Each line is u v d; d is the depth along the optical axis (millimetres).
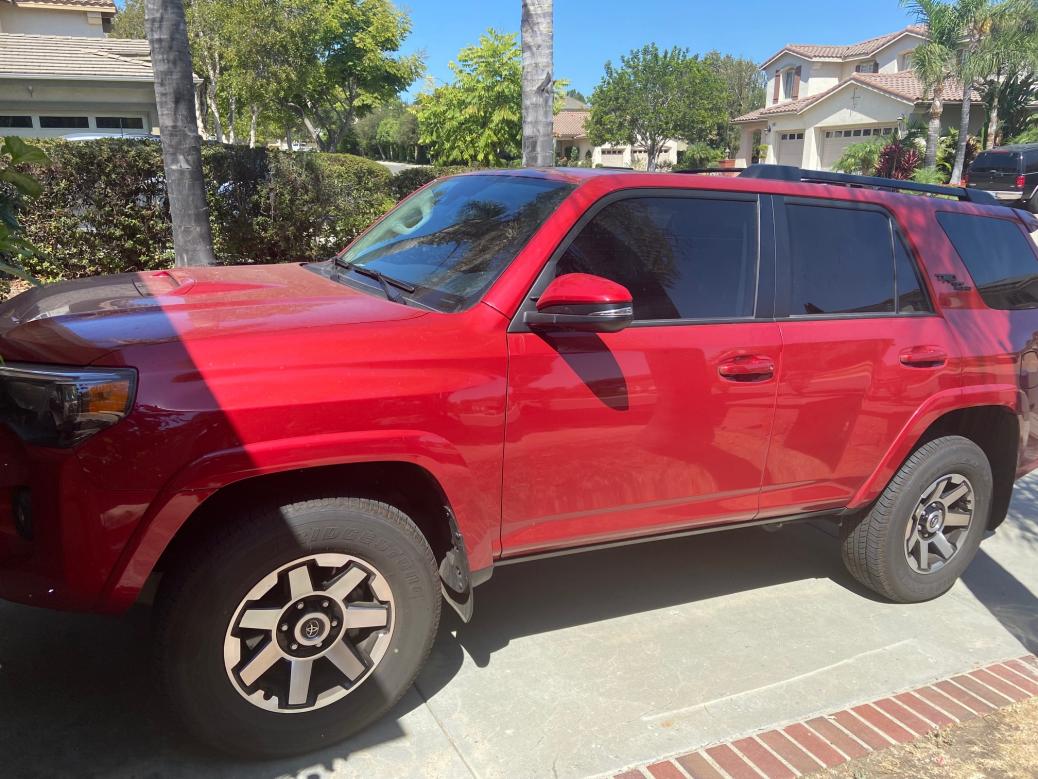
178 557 2434
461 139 33656
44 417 2275
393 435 2492
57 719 2713
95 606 2318
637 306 2984
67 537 2260
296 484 2557
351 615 2592
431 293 2910
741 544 4590
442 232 3318
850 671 3340
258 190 10203
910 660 3457
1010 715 3090
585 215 2953
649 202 3109
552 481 2854
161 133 7520
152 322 2527
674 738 2844
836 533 4836
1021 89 27797
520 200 3180
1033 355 4031
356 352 2488
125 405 2229
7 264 2217
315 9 29922
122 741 2637
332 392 2406
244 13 27844
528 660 3277
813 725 2963
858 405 3445
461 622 3557
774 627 3664
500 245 2953
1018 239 4184
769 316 3244
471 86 33188
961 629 3768
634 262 3018
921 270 3709
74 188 9016
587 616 3662
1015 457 4094
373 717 2723
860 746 2855
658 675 3225
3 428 2342
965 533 3996
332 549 2496
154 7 7133
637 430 2947
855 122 34469
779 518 3529
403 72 38719
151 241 9594
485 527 2758
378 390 2469
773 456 3307
